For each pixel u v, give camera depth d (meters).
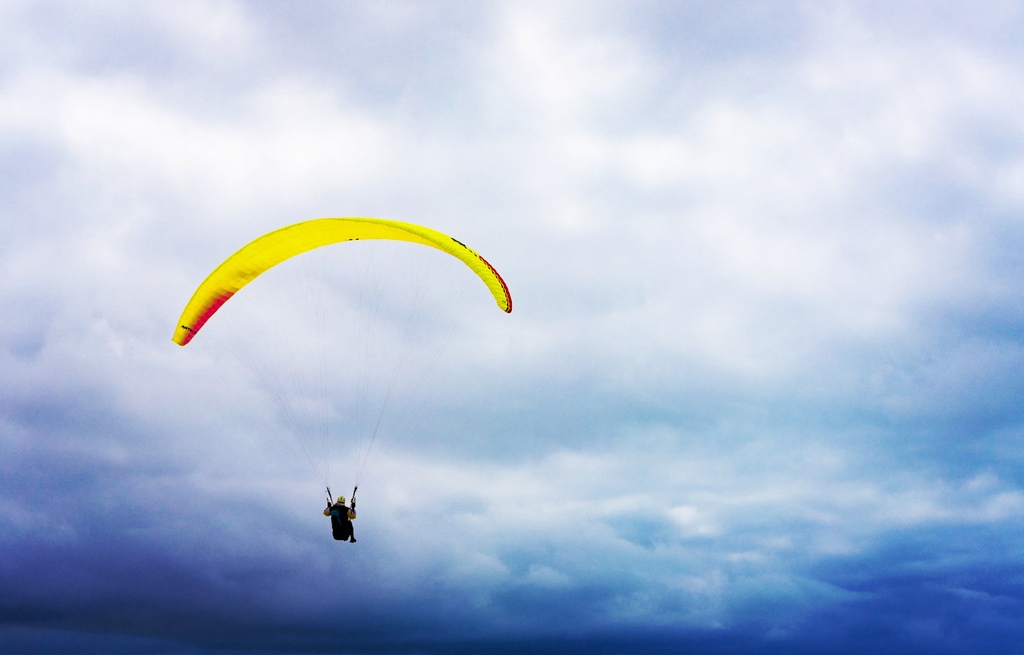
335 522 24.09
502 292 25.47
